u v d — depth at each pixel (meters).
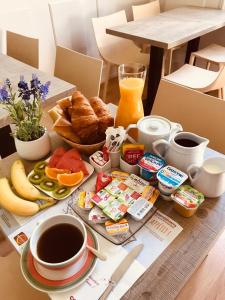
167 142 0.74
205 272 1.24
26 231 0.63
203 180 0.67
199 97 1.06
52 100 1.21
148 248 0.59
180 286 0.53
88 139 0.81
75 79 1.58
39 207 0.68
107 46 2.55
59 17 2.48
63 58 1.61
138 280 0.54
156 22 2.28
